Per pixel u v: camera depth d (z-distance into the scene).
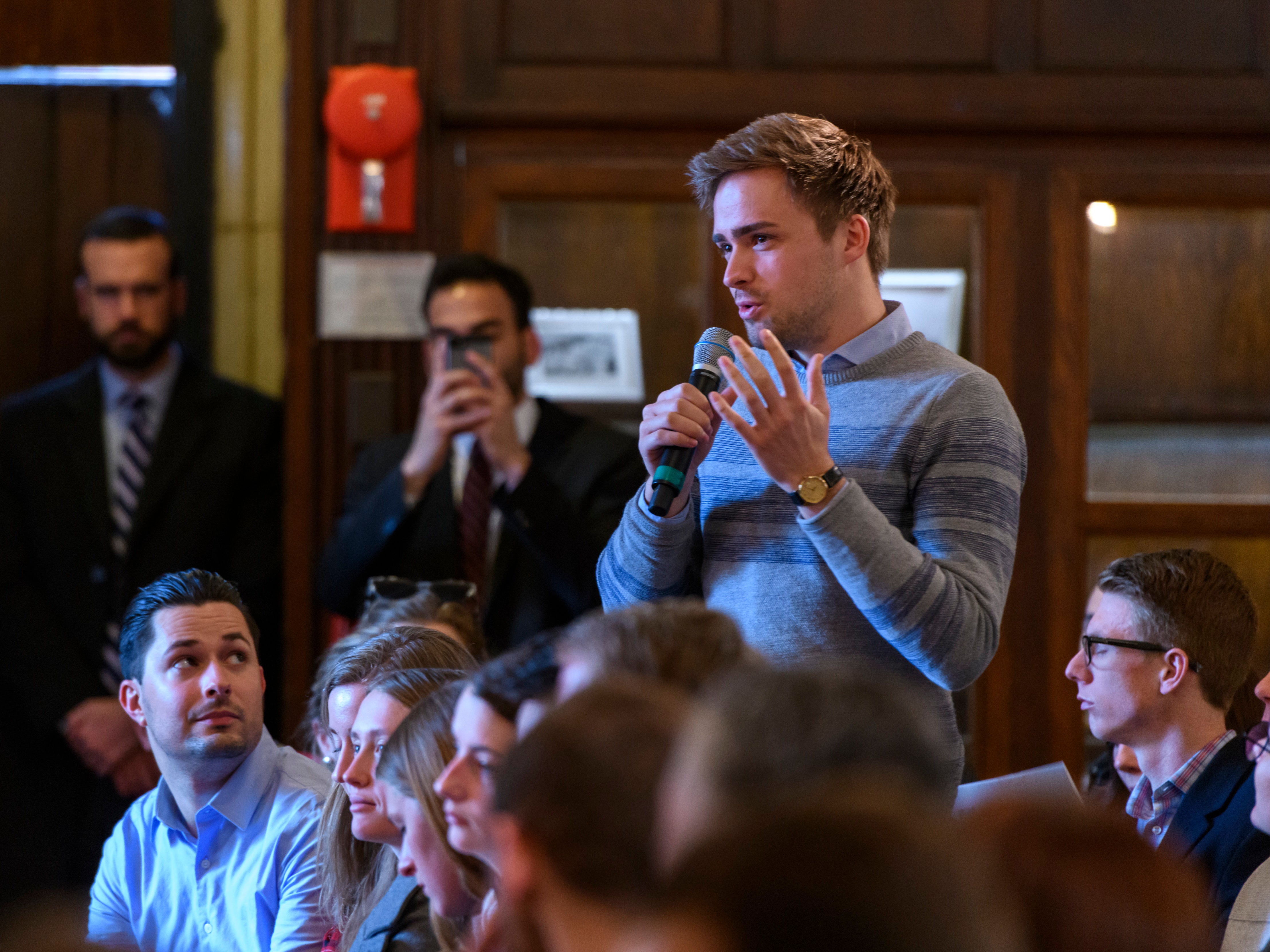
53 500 8.48
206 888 5.59
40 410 8.68
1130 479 8.61
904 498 4.38
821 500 4.05
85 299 8.77
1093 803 2.51
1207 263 8.69
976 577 4.14
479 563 7.41
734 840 1.54
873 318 4.59
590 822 2.11
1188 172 8.64
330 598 7.60
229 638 5.63
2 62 9.30
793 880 1.47
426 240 8.57
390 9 8.54
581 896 2.09
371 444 8.11
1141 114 8.59
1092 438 8.63
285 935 5.26
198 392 8.71
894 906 1.46
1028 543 8.57
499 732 3.10
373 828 4.58
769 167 4.46
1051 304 8.62
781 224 4.45
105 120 9.44
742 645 2.88
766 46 8.64
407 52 8.56
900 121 8.57
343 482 8.48
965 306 8.66
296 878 5.36
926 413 4.38
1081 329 8.62
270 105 9.35
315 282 8.54
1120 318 8.66
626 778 2.13
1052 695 8.50
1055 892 2.25
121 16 9.35
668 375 8.65
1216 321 8.66
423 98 8.55
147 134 9.48
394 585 6.64
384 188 8.52
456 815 3.18
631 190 8.63
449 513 7.59
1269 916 4.15
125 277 8.52
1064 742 8.48
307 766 5.83
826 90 8.61
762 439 4.08
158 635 5.58
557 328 8.64
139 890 5.78
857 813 1.54
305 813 5.52
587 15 8.66
